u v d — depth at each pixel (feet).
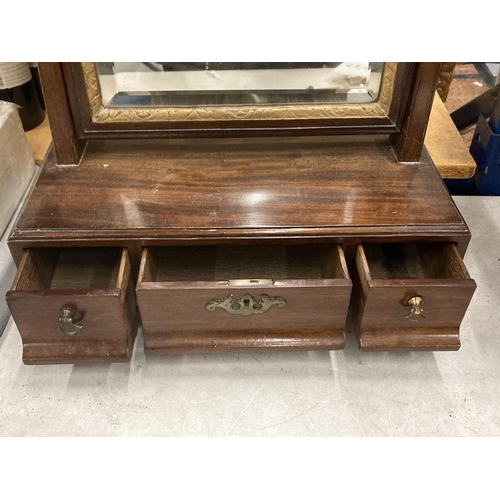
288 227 2.76
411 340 2.85
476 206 3.99
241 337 2.86
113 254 3.28
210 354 3.10
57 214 2.82
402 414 2.87
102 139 3.19
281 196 2.93
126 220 2.79
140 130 3.14
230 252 3.32
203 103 3.06
